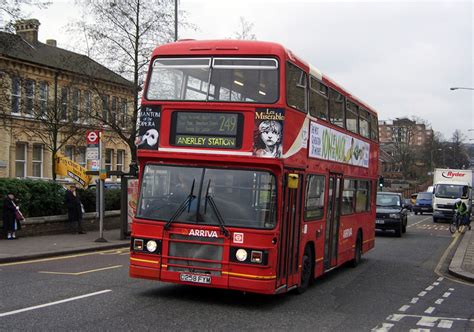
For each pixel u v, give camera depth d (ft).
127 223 66.03
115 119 91.35
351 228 47.73
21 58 128.47
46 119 113.39
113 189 86.07
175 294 32.68
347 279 43.11
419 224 129.70
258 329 25.11
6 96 87.81
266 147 29.17
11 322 24.58
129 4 84.99
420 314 30.50
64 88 112.16
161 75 31.60
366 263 54.19
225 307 29.81
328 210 40.09
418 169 372.17
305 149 33.73
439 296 36.88
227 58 30.63
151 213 30.22
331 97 40.32
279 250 29.30
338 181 42.91
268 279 28.25
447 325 27.84
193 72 30.99
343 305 32.22
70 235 67.92
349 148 45.91
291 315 28.68
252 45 30.48
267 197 28.91
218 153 29.66
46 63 136.15
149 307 28.81
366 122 53.21
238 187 29.22
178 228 29.40
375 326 26.96
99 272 41.04
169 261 29.50
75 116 100.89
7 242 57.57
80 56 91.50
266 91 29.73
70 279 37.37
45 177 136.15
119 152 159.53
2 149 125.18
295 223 32.30
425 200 189.37
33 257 49.24
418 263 55.83
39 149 135.44
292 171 31.19
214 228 28.78
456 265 51.03
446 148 386.93
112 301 30.01
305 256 35.37
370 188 56.08
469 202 139.44
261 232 28.32
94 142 63.46
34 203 65.67
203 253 28.96
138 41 86.48
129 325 24.66
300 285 34.58
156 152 30.66
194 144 30.14
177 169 30.37
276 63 29.96
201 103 30.25
